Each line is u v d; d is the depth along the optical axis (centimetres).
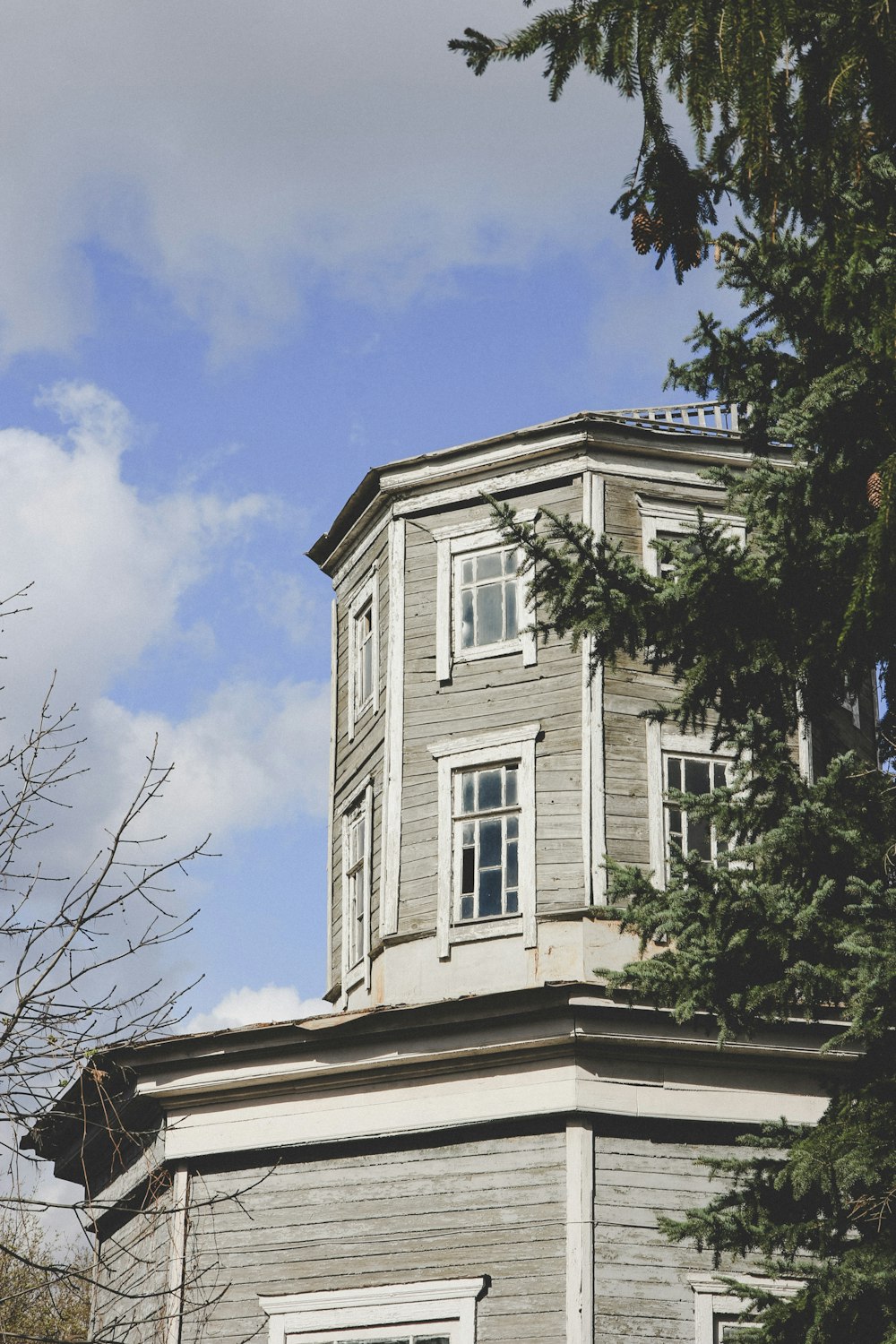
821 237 898
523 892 1909
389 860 2019
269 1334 1723
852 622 993
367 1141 1775
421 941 1950
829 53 739
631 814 1922
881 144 916
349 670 2253
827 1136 1014
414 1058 1761
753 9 683
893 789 1070
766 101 699
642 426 2078
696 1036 1717
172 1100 1859
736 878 1066
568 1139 1681
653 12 714
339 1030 1792
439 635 2092
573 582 1098
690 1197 1675
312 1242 1756
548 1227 1658
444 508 2159
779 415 1121
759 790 1095
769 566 1072
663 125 799
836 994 1038
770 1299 1012
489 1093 1731
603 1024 1714
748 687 1116
